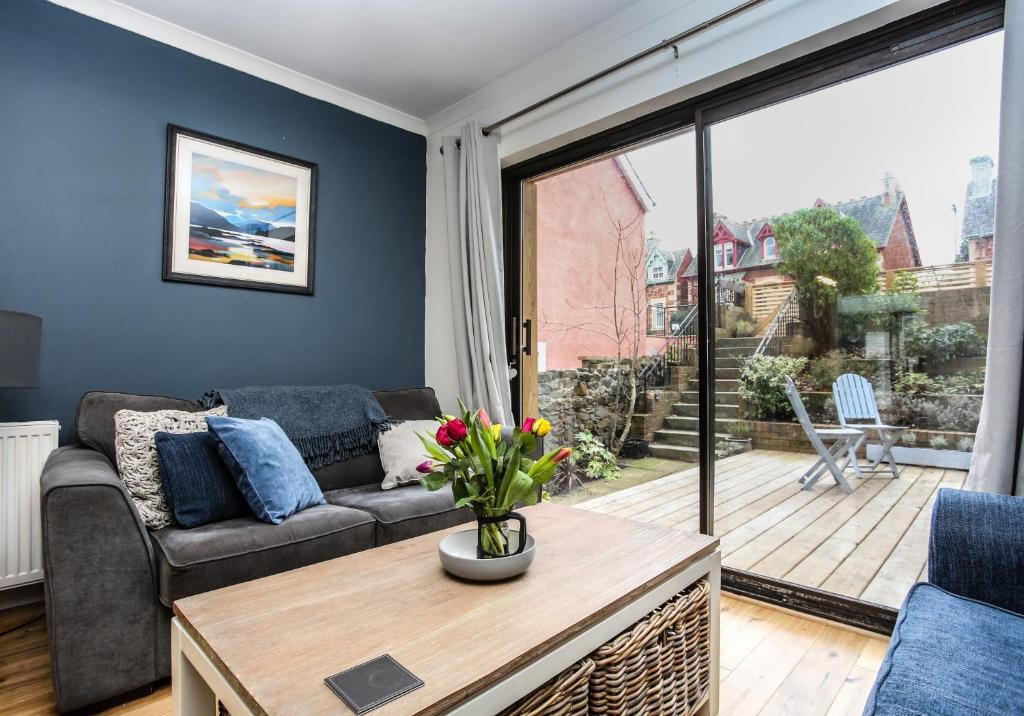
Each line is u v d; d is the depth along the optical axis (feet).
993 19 5.54
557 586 3.85
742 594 7.22
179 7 7.74
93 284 7.47
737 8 6.68
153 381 7.96
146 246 7.91
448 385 11.02
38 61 7.11
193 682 3.45
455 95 10.50
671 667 4.11
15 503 6.51
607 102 8.39
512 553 4.16
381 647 3.01
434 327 11.35
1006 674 2.91
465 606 3.53
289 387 8.24
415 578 4.02
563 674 3.29
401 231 11.16
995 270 4.93
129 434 6.06
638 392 8.90
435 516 6.97
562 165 9.93
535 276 10.60
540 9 7.93
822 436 6.70
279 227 9.32
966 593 3.88
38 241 7.07
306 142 9.73
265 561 5.45
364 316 10.52
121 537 4.88
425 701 2.53
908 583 6.02
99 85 7.54
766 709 4.78
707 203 7.72
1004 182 4.90
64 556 4.61
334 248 10.09
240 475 5.98
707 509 7.64
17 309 6.91
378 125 10.84
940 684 2.84
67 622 4.59
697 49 7.36
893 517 6.15
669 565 4.26
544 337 10.39
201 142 8.43
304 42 8.64
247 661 2.86
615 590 3.78
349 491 7.76
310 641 3.08
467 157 10.14
